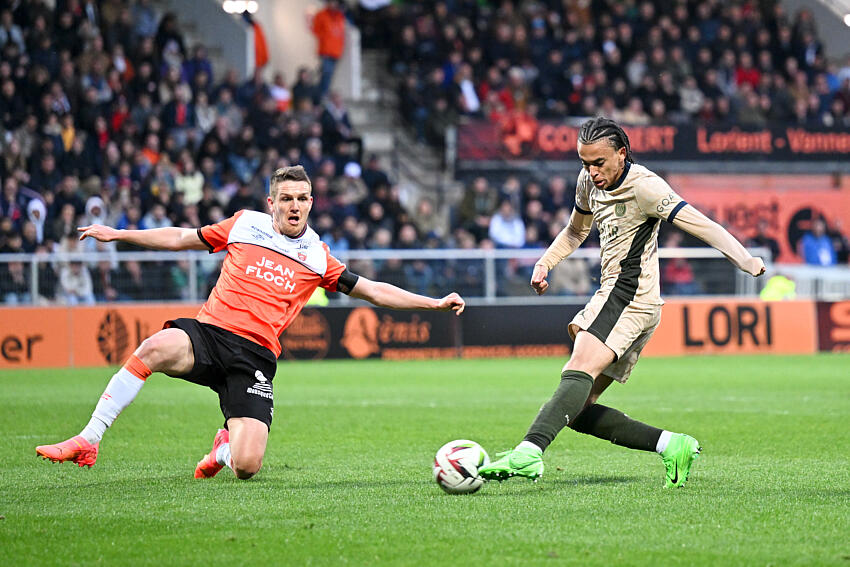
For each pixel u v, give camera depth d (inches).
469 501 510.9
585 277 1811.0
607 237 546.9
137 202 1712.6
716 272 1841.8
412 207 2255.2
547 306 1776.6
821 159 2249.0
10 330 1566.2
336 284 588.1
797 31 2539.4
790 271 1998.0
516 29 2356.1
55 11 1893.5
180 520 468.1
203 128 1962.4
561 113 2252.7
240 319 563.8
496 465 502.9
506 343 1764.3
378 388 1229.1
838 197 2336.4
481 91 2268.7
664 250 1818.4
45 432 823.7
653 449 552.1
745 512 481.1
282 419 918.4
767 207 2306.8
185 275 1642.5
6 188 1609.3
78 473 615.2
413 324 1743.4
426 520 465.4
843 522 459.2
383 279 1707.7
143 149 1861.5
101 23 2010.3
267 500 517.0
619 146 530.0
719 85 2383.1
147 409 996.6
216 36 2309.3
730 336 1804.9
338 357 1713.8
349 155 2010.3
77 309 1594.5
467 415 949.8
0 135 1712.6
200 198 1815.9
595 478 589.6
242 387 564.7
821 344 1833.2
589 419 563.5
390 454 705.6
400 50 2345.0
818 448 727.1
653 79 2301.9
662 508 491.2
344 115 2089.1
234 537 430.9
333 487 558.3
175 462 667.4
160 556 403.5
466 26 2340.1
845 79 2509.8
